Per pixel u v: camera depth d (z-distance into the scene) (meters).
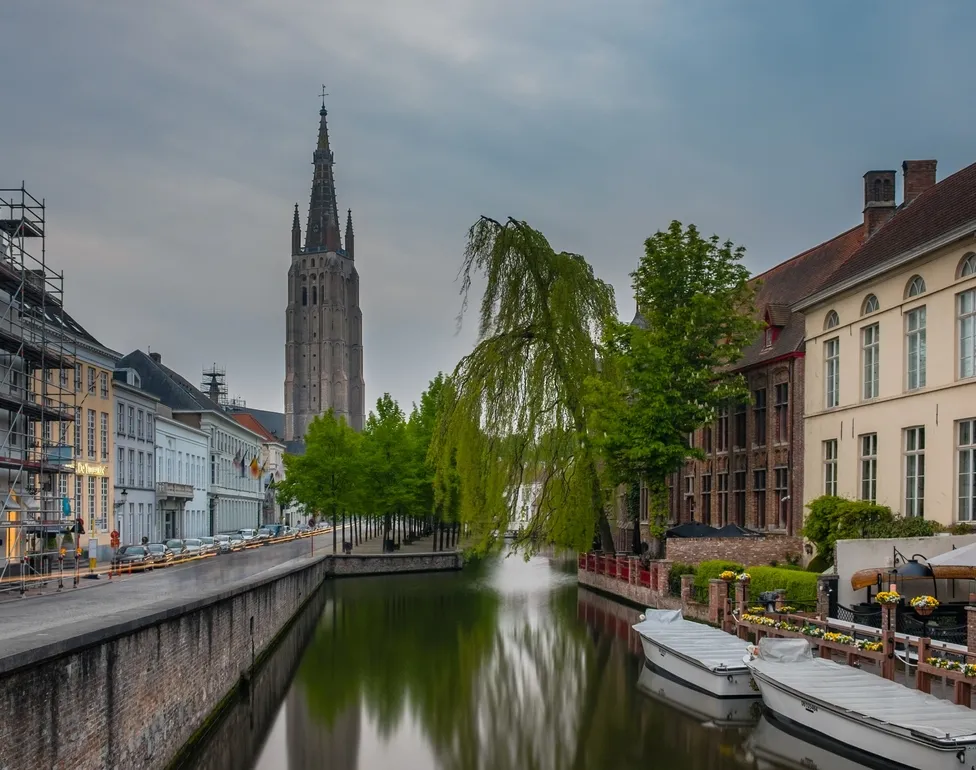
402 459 55.94
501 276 33.59
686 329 30.39
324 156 169.00
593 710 18.44
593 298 33.81
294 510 116.12
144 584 29.59
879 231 30.70
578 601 36.41
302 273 165.62
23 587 25.80
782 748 15.54
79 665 9.79
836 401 30.14
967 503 22.94
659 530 31.12
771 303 37.12
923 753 12.78
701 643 20.75
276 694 20.05
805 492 31.67
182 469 67.94
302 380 164.75
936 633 17.30
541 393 32.84
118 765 11.03
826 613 21.03
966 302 23.12
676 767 14.60
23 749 8.43
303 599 33.62
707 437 41.62
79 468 44.72
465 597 38.62
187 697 14.42
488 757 15.39
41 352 31.17
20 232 30.39
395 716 18.12
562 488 32.69
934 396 24.17
